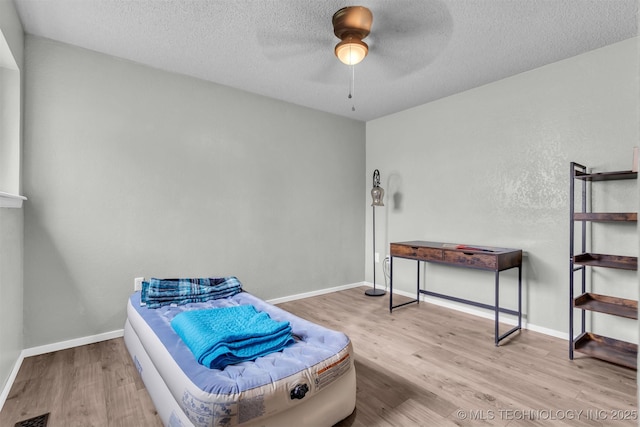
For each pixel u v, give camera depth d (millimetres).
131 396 1787
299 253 3697
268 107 3424
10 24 1875
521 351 2346
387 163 4043
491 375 2008
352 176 4195
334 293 3943
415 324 2891
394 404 1717
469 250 2664
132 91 2641
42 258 2291
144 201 2703
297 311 3250
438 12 1967
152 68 2734
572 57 2525
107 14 2021
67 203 2379
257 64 2689
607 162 2363
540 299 2721
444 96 3385
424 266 3617
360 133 4277
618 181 2316
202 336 1539
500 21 2057
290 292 3629
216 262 3098
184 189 2904
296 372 1399
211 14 2020
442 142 3436
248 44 2379
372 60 2590
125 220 2617
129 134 2627
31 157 2242
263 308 2191
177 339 1669
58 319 2359
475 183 3152
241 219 3250
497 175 2988
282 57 2572
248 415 1246
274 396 1302
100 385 1892
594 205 2424
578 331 2520
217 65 2713
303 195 3719
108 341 2521
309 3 1905
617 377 1982
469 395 1796
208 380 1288
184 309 2176
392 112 3926
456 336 2621
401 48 2395
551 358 2236
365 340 2541
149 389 1722
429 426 1544
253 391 1269
